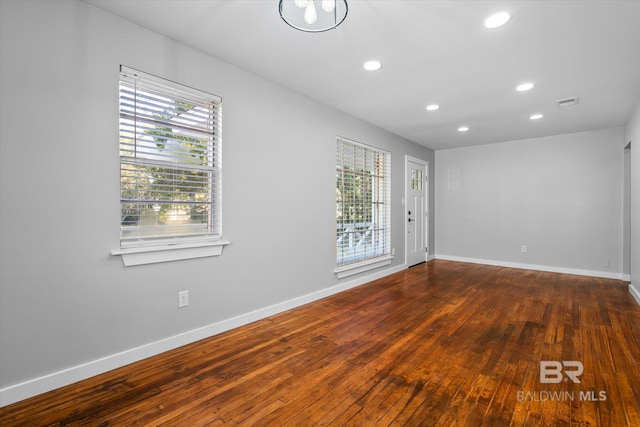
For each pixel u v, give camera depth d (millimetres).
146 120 2195
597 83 2994
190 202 2447
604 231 4676
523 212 5355
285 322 2859
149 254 2172
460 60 2574
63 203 1826
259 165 2910
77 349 1883
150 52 2184
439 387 1835
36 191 1734
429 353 2262
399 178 5148
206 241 2535
